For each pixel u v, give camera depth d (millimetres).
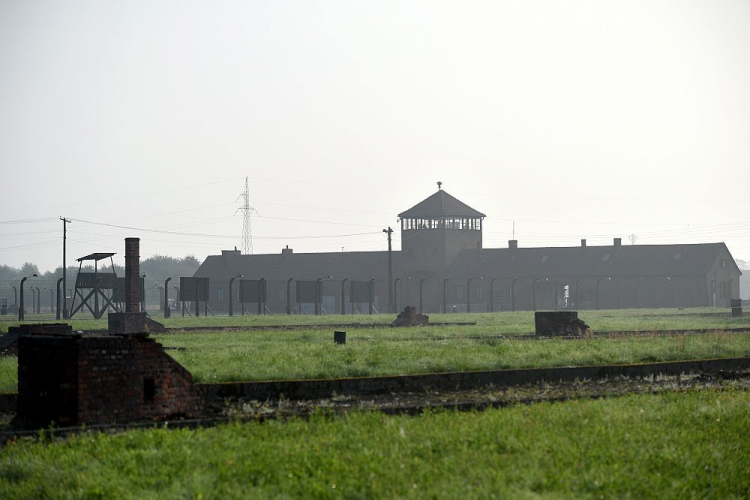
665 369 39688
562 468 18141
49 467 18625
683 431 22172
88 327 78188
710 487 17266
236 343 54281
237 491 16531
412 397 32656
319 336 62438
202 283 116562
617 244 163250
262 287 122938
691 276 154125
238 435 21938
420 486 16750
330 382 32719
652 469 18422
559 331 62656
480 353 43875
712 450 20125
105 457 19438
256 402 30641
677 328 72688
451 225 165125
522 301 161375
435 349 46844
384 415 25172
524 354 43094
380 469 17734
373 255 171375
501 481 16922
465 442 20656
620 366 38656
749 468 18719
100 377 24234
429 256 164500
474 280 164000
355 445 20250
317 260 174500
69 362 23953
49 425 23938
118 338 24750
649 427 22703
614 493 16500
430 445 20250
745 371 41281
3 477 18297
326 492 16250
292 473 17578
